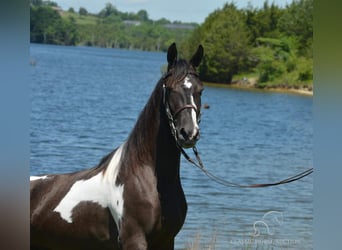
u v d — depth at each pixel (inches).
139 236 197.0
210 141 888.9
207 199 517.7
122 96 1274.6
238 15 1806.1
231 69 1755.7
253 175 661.9
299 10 1765.5
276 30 1779.0
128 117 1000.9
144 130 204.1
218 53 1759.4
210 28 1808.6
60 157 655.1
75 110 1030.4
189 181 599.2
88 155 679.1
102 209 207.3
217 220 439.5
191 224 423.8
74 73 1722.4
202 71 1780.3
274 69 1724.9
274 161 759.1
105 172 210.1
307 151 844.0
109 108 1086.4
